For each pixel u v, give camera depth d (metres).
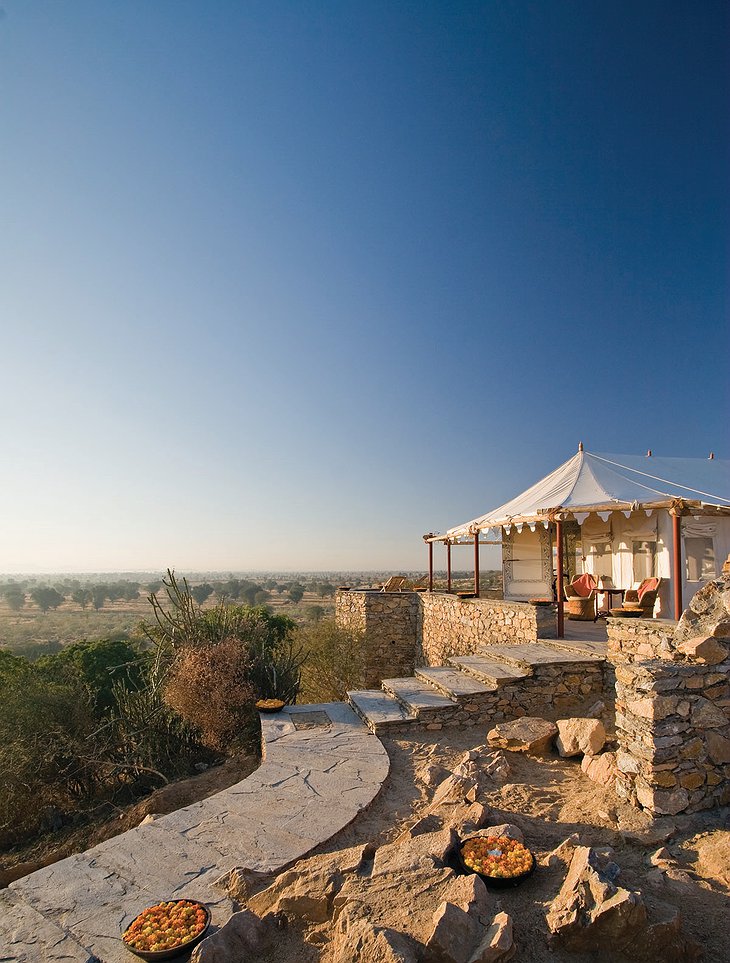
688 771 5.17
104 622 63.28
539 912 3.46
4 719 10.38
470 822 4.62
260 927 3.48
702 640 5.46
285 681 10.60
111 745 10.25
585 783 5.99
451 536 17.05
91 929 3.78
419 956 2.92
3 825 9.40
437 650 16.47
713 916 3.50
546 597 16.64
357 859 4.07
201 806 5.57
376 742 7.37
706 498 11.13
